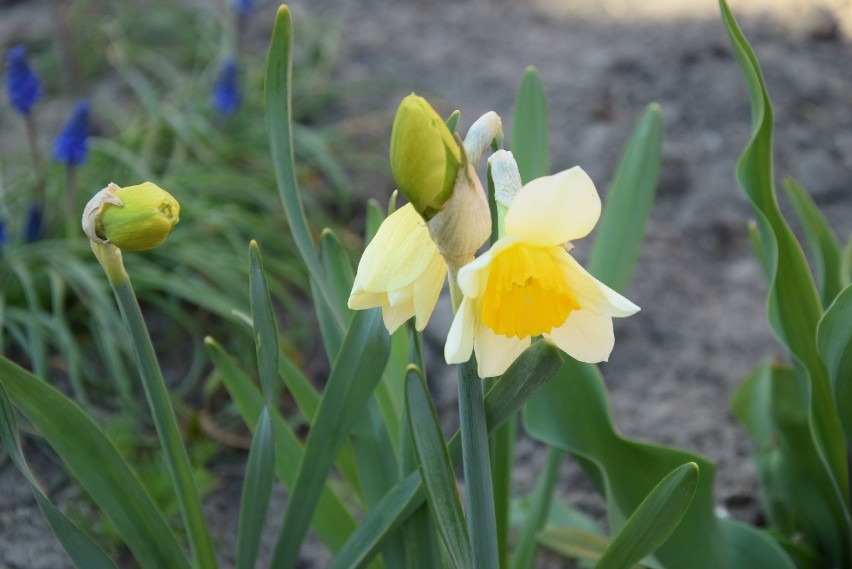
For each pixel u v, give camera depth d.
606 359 0.61
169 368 1.23
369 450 0.77
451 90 1.71
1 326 1.13
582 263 1.38
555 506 1.01
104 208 0.63
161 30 1.85
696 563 0.78
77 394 1.09
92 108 1.64
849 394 0.76
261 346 0.69
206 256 1.28
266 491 0.73
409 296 0.60
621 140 1.58
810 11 1.84
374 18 1.95
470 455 0.64
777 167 1.54
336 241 0.76
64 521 0.70
